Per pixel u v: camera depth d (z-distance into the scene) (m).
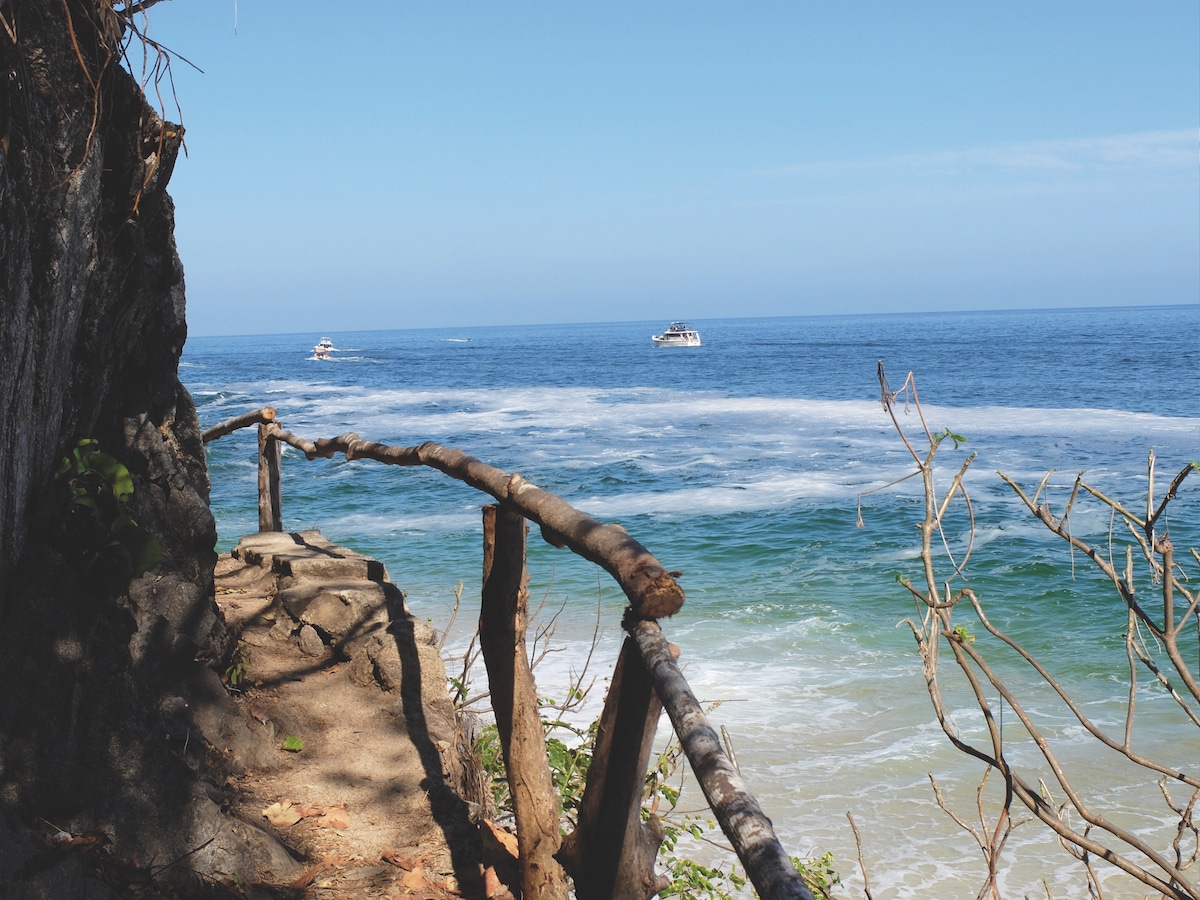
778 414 41.69
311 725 4.07
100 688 2.80
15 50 2.53
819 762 8.92
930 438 2.37
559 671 10.36
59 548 2.90
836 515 20.59
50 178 2.73
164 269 3.73
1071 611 13.50
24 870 2.26
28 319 2.64
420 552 17.28
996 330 148.12
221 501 21.55
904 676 10.98
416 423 41.00
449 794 3.59
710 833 7.09
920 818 7.95
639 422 39.94
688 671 11.30
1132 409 40.81
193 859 2.84
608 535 2.11
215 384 67.19
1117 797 8.27
